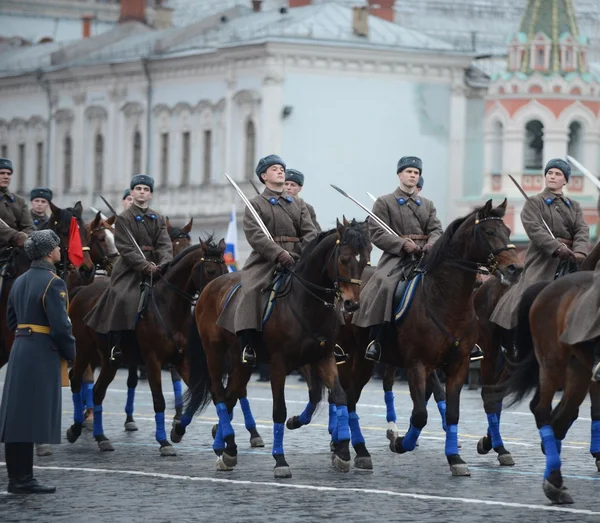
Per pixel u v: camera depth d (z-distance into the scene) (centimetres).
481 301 2050
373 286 1925
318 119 6353
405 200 2003
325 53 6325
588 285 1664
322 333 1811
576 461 1961
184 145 6819
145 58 6919
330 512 1570
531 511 1572
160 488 1731
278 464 1819
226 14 7138
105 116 7244
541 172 6212
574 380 1675
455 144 6619
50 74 7550
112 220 2473
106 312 2112
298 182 2228
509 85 6250
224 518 1538
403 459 1988
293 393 3078
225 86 6544
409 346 1848
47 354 1700
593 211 6178
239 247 6456
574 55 6309
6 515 1562
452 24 8156
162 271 2100
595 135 6275
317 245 1800
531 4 6353
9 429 1683
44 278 1708
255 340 1856
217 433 1975
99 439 2097
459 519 1527
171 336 2066
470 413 2619
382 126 6475
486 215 1792
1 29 9950
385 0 7306
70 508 1600
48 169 7625
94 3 10356
